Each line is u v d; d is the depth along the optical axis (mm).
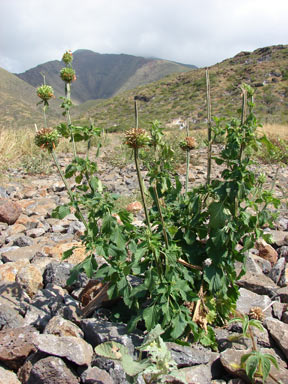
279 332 2414
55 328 2408
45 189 7527
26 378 2117
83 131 2479
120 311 2605
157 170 2307
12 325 2500
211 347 2398
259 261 3621
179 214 2641
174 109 47781
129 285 2396
